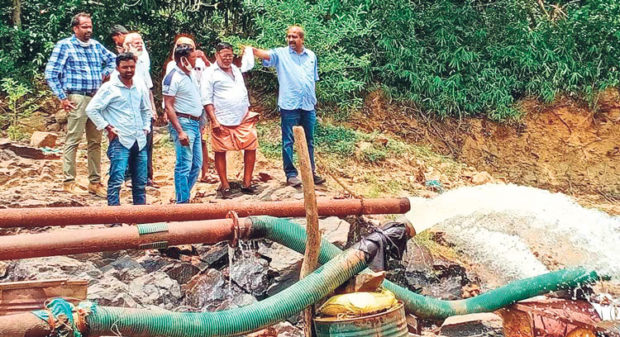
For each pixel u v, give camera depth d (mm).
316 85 13438
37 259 6594
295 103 9727
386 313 4617
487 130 15039
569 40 15562
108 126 8008
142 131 8203
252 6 13469
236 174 10727
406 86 14930
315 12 13305
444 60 14945
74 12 13711
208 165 10867
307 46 12961
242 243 7316
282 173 10797
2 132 12516
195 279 7078
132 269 6914
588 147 15164
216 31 14898
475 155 14664
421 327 6895
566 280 5668
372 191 11188
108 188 8117
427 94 14789
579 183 14750
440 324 6848
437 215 5727
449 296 7676
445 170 13055
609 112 15508
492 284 8078
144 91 8273
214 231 5160
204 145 10266
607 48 15477
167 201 9461
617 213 13484
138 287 6699
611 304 5586
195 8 14773
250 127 9492
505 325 5727
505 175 14555
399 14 14648
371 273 4770
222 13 15109
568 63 15469
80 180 10172
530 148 15000
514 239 8320
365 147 12578
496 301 5598
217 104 9328
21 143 11375
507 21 15602
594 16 15625
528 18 16203
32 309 5148
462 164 13719
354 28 13250
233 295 6852
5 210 5637
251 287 6953
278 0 13414
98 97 7949
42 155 10906
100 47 9531
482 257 8391
